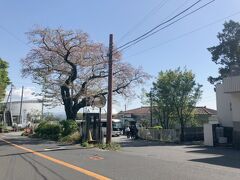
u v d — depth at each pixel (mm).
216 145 29984
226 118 32812
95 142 29000
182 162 16141
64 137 35156
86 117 30156
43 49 39844
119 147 25641
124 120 65875
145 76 42969
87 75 40406
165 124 48375
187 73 45500
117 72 41406
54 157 18750
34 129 52656
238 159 17906
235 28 42125
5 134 58656
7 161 17359
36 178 12180
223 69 42438
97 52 39938
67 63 40281
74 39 39188
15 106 87938
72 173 13008
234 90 27672
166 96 45656
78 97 40062
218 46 42906
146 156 19188
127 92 42469
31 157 18969
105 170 13508
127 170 13445
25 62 40000
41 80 39969
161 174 12383
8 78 59594
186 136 37000
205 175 12125
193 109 47375
